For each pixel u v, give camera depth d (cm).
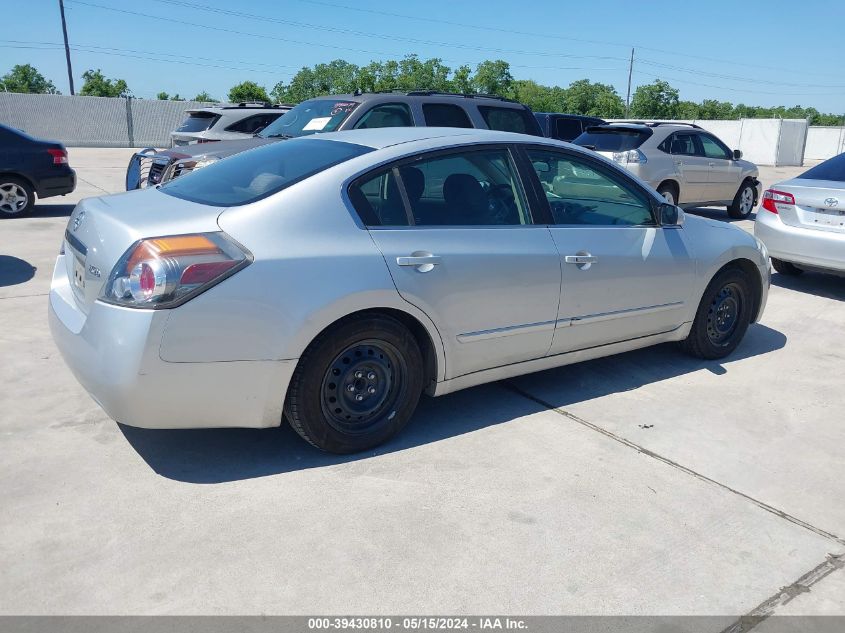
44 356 471
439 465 349
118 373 295
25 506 300
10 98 2997
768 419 419
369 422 357
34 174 1072
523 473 344
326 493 320
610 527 303
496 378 404
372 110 776
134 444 358
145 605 246
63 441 357
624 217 450
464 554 280
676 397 446
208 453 352
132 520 294
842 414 430
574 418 409
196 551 275
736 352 540
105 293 304
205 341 301
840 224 690
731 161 1281
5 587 252
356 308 331
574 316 417
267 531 290
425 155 372
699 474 351
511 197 401
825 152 3969
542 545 288
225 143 812
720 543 295
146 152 926
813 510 324
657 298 458
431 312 356
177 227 310
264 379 317
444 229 367
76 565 265
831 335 593
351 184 346
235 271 305
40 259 770
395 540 287
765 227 748
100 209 350
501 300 382
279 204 327
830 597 265
